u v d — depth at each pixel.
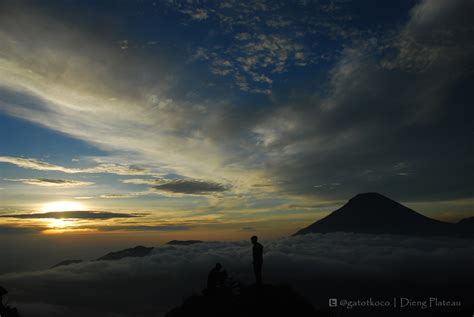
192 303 22.28
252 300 21.05
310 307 21.91
